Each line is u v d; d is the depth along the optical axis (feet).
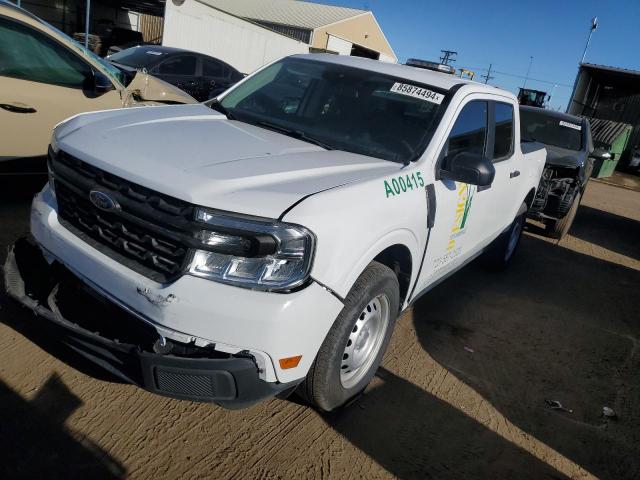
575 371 13.42
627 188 55.42
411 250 10.06
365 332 9.73
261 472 8.41
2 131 14.64
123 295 7.82
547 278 20.22
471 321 15.19
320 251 7.69
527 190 17.87
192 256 7.43
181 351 7.75
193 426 9.10
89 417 8.86
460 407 11.02
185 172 7.88
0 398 8.86
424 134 11.00
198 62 37.40
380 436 9.70
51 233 8.81
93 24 83.30
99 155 8.40
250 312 7.33
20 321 10.86
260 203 7.49
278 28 121.90
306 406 10.10
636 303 19.27
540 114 29.17
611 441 10.78
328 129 11.34
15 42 14.78
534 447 10.21
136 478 7.91
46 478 7.63
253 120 11.61
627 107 74.54
